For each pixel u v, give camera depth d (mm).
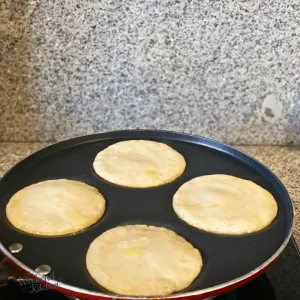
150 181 953
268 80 1163
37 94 1161
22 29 1087
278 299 804
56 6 1069
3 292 793
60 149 1051
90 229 833
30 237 805
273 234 828
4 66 1126
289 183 1111
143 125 1206
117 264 749
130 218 866
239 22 1098
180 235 825
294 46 1128
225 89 1168
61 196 886
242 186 930
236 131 1227
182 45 1115
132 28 1096
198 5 1076
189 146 1077
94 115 1191
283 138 1245
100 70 1138
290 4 1085
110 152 1031
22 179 960
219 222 838
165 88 1161
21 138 1222
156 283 715
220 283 728
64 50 1113
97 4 1070
